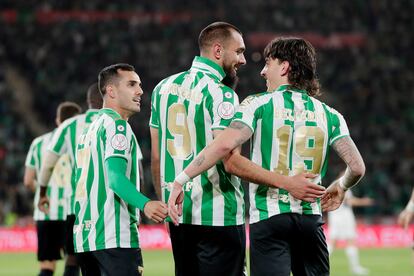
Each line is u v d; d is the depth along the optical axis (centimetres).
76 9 10981
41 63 10256
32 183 3253
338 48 10975
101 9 11031
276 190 1560
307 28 11119
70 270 2709
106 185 1688
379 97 10194
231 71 1784
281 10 11269
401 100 10144
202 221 1723
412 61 10862
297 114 1575
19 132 9000
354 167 1588
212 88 1725
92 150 1708
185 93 1753
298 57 1596
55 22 10819
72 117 2680
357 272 4544
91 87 2598
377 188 8225
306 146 1570
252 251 1577
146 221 7250
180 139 1753
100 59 10419
